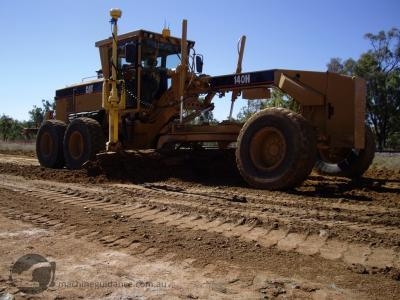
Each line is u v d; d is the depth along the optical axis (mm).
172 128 9539
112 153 9203
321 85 7996
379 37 35469
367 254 4070
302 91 7902
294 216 5457
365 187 7789
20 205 6227
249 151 7660
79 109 12555
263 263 3838
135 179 8828
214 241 4430
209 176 9406
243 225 5074
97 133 10406
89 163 9523
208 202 6383
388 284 3402
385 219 5277
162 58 10742
